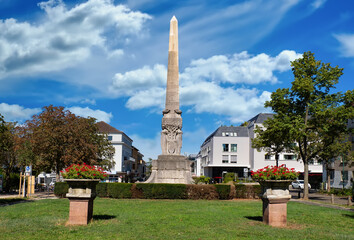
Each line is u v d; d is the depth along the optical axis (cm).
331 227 1209
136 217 1336
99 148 4175
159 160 2567
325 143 2973
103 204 1852
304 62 2739
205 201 2130
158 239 931
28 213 1452
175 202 2019
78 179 1126
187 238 945
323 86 2722
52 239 916
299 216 1477
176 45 2770
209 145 8469
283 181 1165
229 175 6788
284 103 2738
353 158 3938
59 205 1803
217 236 979
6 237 934
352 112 2548
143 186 2267
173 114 2683
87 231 1026
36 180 5084
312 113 2752
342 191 3606
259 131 3198
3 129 2392
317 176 6819
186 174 2553
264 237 976
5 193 3491
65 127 3048
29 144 3195
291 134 2606
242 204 1952
